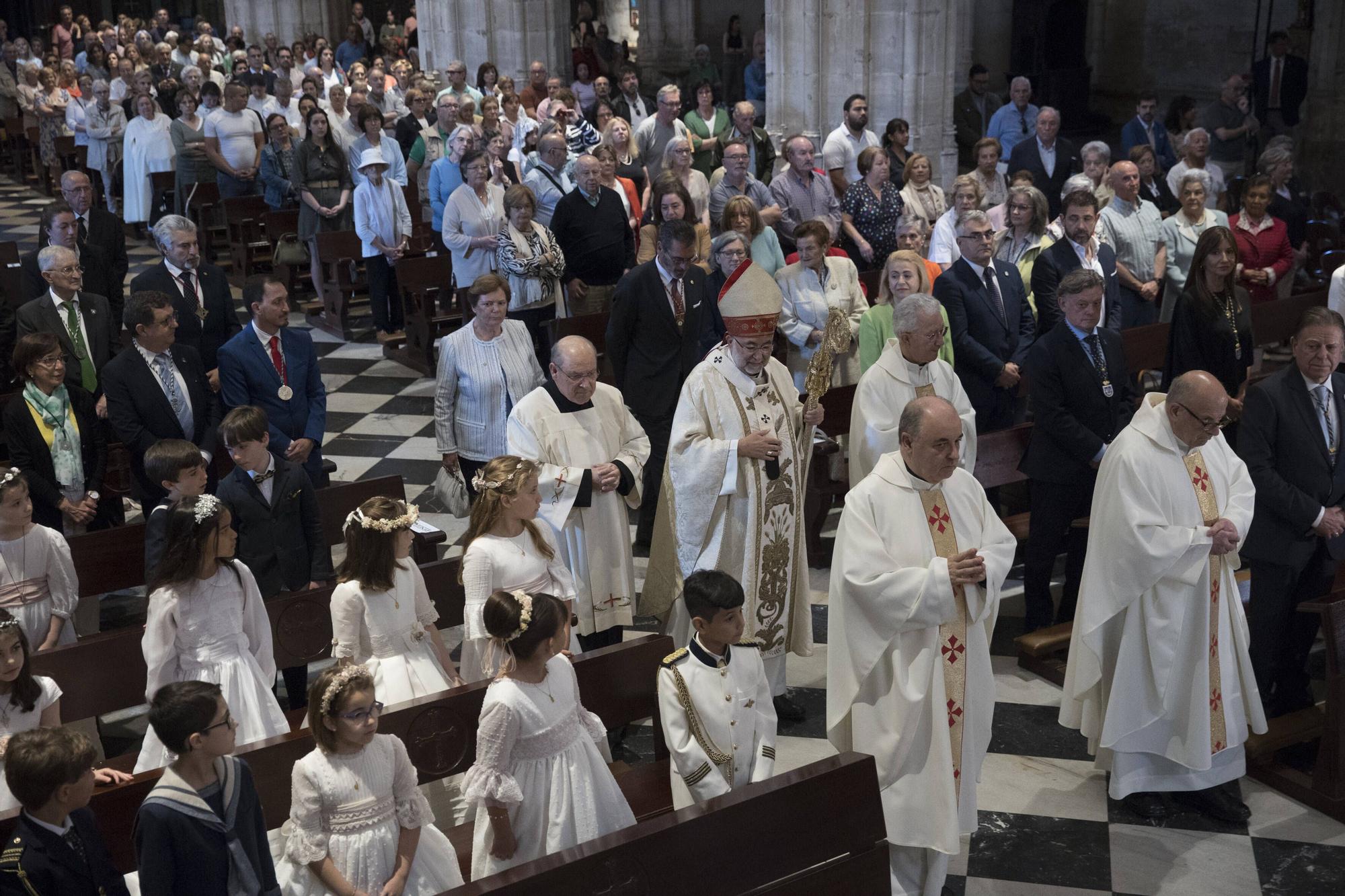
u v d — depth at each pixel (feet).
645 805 13.84
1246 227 29.25
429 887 11.93
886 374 17.67
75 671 15.15
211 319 24.63
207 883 10.19
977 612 13.26
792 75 40.65
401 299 35.32
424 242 41.55
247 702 14.28
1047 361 18.90
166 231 24.06
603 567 17.13
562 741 12.11
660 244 22.16
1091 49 69.87
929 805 13.33
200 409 21.21
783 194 32.12
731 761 12.76
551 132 33.63
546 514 16.57
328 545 18.10
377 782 11.42
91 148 54.90
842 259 25.34
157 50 62.90
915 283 20.97
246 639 14.58
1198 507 14.99
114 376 20.44
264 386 21.26
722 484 16.31
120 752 17.37
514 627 11.66
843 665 13.70
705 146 40.19
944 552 13.56
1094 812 15.61
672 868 10.89
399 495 19.92
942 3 38.47
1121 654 15.07
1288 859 14.62
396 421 30.99
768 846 11.38
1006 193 33.83
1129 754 15.34
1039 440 19.31
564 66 57.93
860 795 11.84
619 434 17.69
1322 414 16.55
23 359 20.02
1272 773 16.12
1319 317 16.15
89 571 18.89
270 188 43.39
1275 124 51.31
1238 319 21.07
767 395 16.80
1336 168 50.67
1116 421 19.02
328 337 38.73
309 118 39.14
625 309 22.44
